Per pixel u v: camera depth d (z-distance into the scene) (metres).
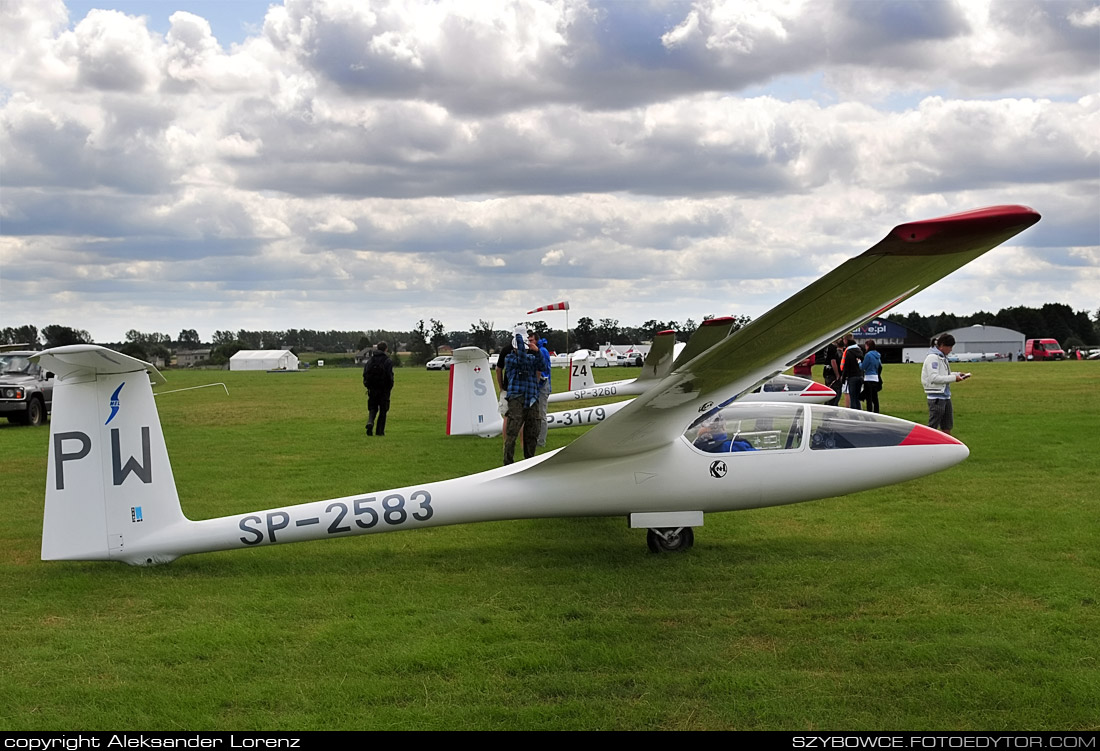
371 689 4.09
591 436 5.98
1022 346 87.50
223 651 4.61
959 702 3.84
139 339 128.62
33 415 18.66
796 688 4.02
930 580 5.66
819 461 6.63
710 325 11.67
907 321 124.06
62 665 4.43
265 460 12.51
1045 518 7.41
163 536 6.11
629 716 3.78
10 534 7.60
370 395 15.90
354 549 6.81
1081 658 4.29
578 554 6.60
